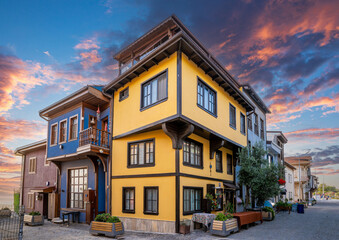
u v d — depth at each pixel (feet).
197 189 41.19
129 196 42.63
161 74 38.86
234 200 53.83
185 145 40.29
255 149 52.03
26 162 71.61
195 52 37.17
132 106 43.73
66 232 38.22
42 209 58.29
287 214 71.41
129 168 43.09
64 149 50.80
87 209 45.75
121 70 51.19
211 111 44.14
